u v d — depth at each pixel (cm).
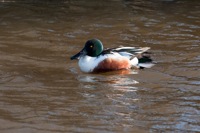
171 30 1816
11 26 1845
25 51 1573
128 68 1418
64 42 1675
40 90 1245
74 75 1372
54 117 1083
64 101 1173
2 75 1352
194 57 1520
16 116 1086
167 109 1133
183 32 1791
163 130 1023
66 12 2045
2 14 1997
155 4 2178
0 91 1234
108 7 2123
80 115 1095
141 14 2020
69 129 1024
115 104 1158
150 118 1082
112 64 1391
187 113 1112
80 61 1412
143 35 1756
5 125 1040
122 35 1756
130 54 1425
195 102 1177
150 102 1173
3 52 1555
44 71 1398
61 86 1277
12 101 1171
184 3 2200
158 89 1262
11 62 1467
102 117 1084
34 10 2064
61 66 1449
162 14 2023
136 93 1234
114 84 1298
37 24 1877
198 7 2136
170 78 1343
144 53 1526
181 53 1560
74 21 1923
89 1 2216
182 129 1030
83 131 1014
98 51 1420
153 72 1391
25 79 1324
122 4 2173
